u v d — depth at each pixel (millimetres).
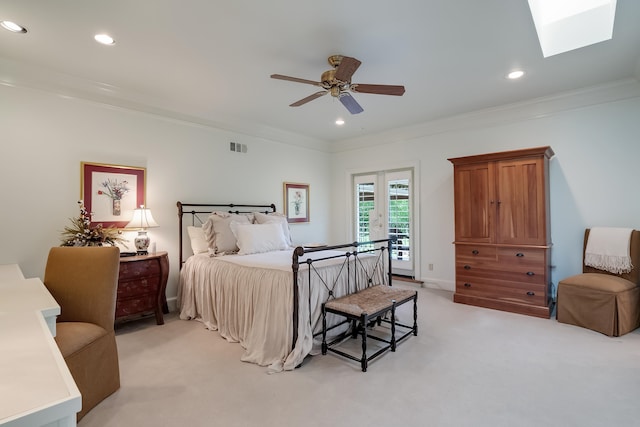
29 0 1880
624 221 3307
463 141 4383
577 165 3557
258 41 2383
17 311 1200
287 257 3213
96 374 1867
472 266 3811
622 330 2783
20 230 2801
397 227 5211
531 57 2691
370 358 2355
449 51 2570
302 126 4816
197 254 3627
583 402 1852
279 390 2025
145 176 3564
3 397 592
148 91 3365
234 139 4469
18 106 2785
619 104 3305
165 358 2496
